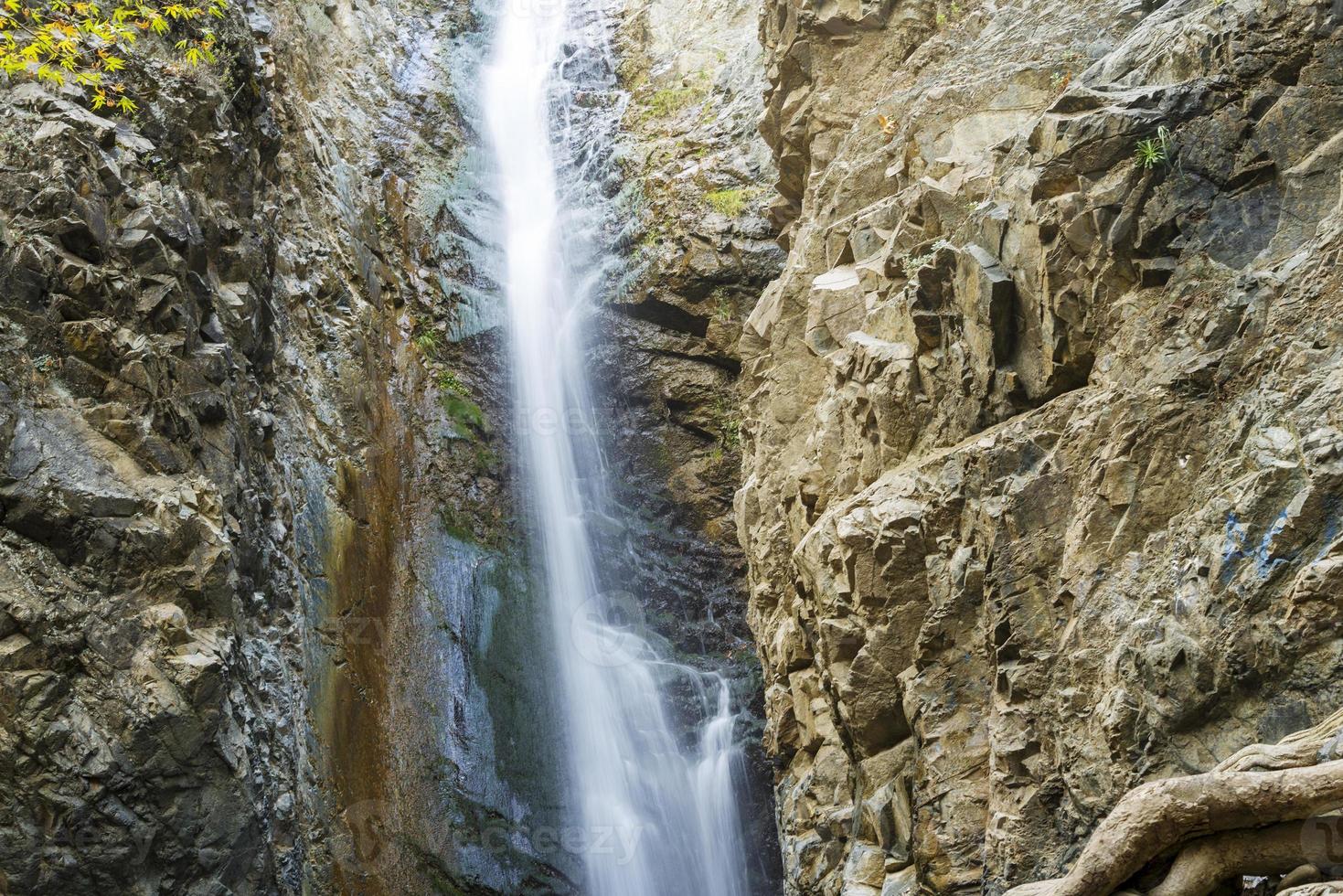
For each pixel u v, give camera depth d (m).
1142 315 6.68
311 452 11.24
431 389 14.21
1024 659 6.71
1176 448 6.27
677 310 14.77
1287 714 5.23
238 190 10.08
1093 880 4.12
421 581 12.42
